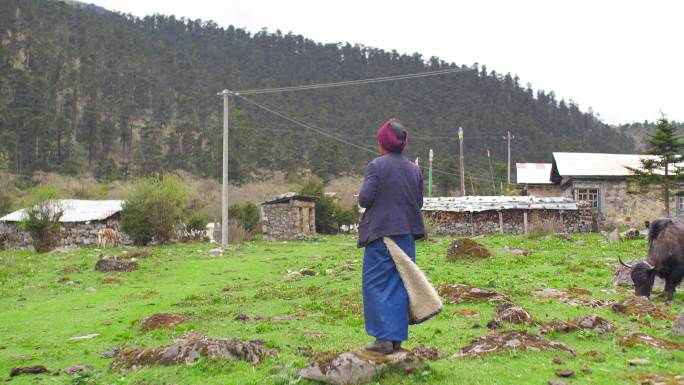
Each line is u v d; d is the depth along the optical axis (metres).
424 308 5.57
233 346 7.18
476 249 19.09
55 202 33.44
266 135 99.56
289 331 9.26
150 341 9.20
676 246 10.67
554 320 8.48
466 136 110.62
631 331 8.03
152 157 94.19
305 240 38.84
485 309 10.22
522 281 13.91
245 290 15.24
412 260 5.81
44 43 118.81
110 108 110.00
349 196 66.06
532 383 5.54
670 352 6.68
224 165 31.72
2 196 52.19
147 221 33.91
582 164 37.72
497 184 77.06
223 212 31.45
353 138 103.69
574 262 17.67
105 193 63.78
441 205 36.34
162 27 174.62
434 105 129.38
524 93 146.50
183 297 14.41
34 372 7.43
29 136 87.00
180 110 116.38
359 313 10.55
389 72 156.62
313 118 113.81
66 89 109.44
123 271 20.70
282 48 175.25
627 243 23.77
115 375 6.99
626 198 35.88
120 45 133.25
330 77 149.50
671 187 32.44
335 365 5.73
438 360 6.65
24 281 18.73
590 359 6.45
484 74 152.38
